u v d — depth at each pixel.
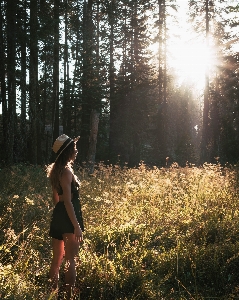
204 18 28.08
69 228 3.99
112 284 4.34
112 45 29.41
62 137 4.12
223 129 28.73
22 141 19.45
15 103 17.50
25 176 10.87
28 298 3.68
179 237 5.93
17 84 18.78
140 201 8.69
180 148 29.73
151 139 31.80
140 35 29.88
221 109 31.77
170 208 7.97
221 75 27.27
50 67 31.09
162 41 30.77
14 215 6.64
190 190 9.75
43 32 18.61
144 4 29.72
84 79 25.42
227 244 5.27
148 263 5.23
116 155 28.47
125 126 28.48
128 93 28.75
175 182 10.88
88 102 25.95
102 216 6.92
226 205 8.01
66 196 3.96
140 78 29.30
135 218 6.98
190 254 5.15
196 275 4.82
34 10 18.56
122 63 29.58
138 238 6.11
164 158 29.80
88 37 25.25
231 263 4.90
